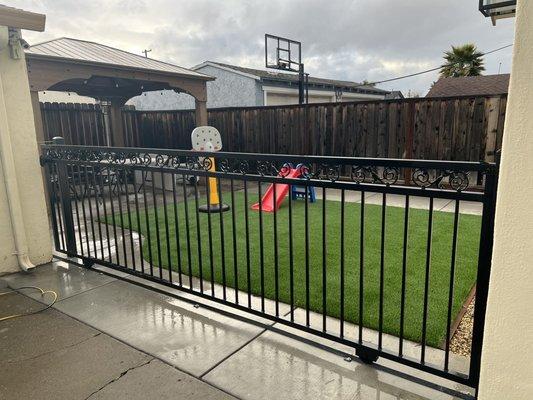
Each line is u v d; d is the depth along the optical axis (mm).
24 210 3510
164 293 2973
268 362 2080
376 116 7215
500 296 1237
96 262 3471
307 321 2221
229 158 2377
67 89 8195
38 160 3572
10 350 2266
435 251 3619
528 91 1089
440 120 6574
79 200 6781
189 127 9758
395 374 1938
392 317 2443
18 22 2988
